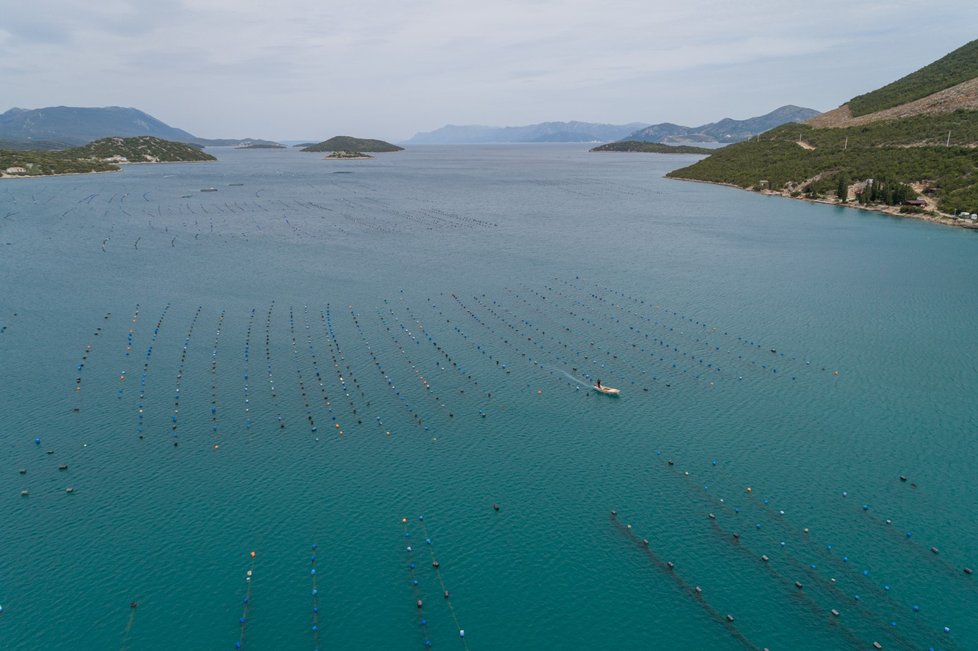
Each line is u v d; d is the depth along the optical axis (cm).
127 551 5928
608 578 5712
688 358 10181
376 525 6328
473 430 8038
